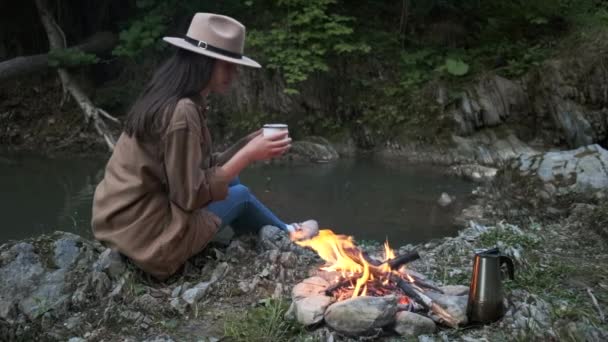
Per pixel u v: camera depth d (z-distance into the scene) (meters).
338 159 11.25
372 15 13.48
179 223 3.12
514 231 4.35
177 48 3.08
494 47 12.50
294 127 12.23
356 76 12.54
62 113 12.45
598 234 4.41
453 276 3.50
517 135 11.44
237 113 12.34
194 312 3.06
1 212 7.42
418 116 11.74
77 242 3.57
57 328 2.98
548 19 12.42
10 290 3.20
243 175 9.70
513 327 2.76
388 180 9.45
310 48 11.83
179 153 2.93
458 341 2.67
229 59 3.00
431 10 13.41
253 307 3.08
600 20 12.31
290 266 3.45
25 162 10.52
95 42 12.87
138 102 3.04
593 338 2.69
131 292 3.15
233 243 3.64
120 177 3.15
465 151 10.98
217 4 12.82
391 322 2.73
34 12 13.54
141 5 12.32
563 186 6.00
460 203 7.93
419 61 12.48
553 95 11.39
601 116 11.18
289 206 7.87
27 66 12.05
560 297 3.14
